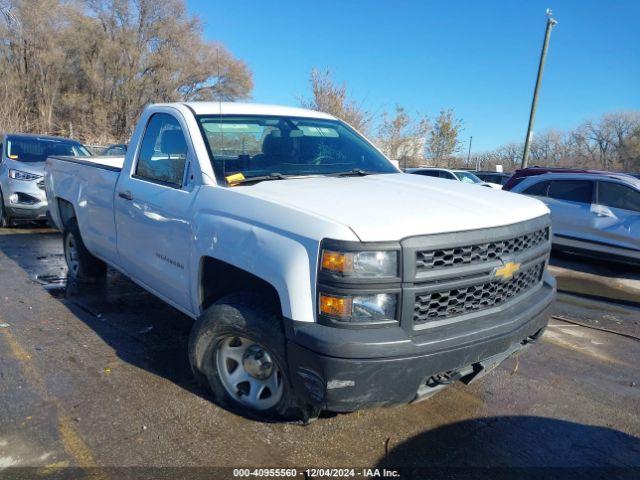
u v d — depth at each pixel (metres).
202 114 3.92
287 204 2.90
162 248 3.82
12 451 2.92
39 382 3.69
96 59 39.56
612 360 4.62
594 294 7.30
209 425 3.21
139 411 3.35
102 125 38.88
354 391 2.57
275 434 3.15
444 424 3.36
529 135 21.86
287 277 2.69
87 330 4.69
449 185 3.67
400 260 2.59
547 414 3.56
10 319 4.90
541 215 3.46
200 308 3.46
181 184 3.73
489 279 2.91
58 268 6.86
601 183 9.24
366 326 2.57
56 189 6.13
